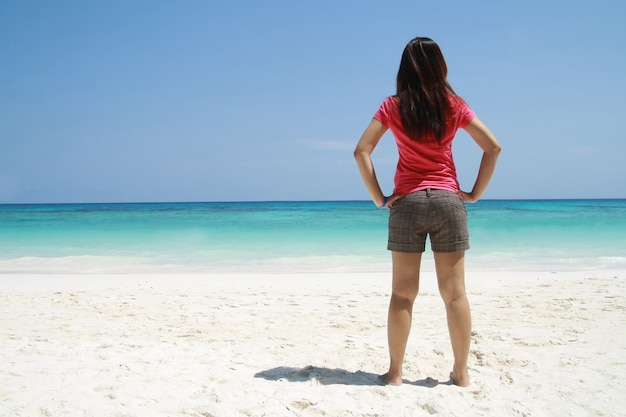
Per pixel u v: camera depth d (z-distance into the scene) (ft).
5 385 10.14
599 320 17.74
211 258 43.11
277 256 43.96
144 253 45.98
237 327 17.60
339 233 59.67
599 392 10.12
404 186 9.98
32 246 50.57
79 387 10.02
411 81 9.95
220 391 9.96
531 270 35.22
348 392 9.94
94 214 95.50
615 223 67.46
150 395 9.67
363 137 10.11
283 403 9.35
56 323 18.30
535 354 13.17
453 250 9.87
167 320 18.84
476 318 18.35
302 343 15.07
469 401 9.60
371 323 18.22
